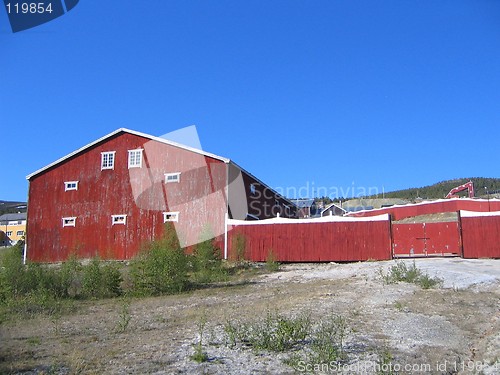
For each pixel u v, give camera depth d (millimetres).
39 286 15578
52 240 31047
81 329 10422
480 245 24641
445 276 16750
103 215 30266
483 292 13852
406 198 102562
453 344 8312
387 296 13422
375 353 7594
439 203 52125
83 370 7004
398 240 27969
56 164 31953
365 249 25781
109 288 16828
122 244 29484
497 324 9758
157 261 17594
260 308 12156
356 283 16953
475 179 129875
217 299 14875
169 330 9938
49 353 8117
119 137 30969
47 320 11742
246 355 7590
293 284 18156
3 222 88375
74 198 31125
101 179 30797
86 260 29641
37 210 31781
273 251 26797
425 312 11055
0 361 7602
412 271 16922
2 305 13742
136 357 7695
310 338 8523
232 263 25609
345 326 9297
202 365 7102
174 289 17312
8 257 16562
